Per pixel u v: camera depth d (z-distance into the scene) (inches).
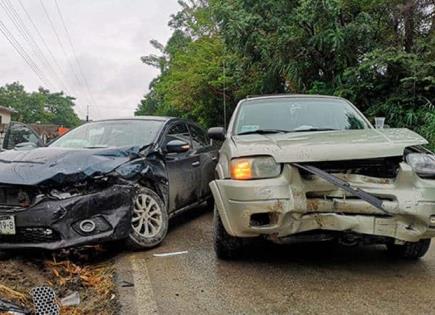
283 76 475.8
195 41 720.3
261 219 140.7
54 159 170.6
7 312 113.1
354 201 135.3
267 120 188.5
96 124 230.2
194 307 124.3
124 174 173.3
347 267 156.7
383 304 124.3
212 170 256.8
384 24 416.5
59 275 152.9
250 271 153.6
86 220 161.0
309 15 405.7
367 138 149.9
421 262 161.9
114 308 124.4
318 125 184.7
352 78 401.4
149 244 181.6
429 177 137.1
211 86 661.3
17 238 159.9
